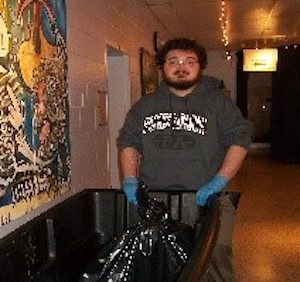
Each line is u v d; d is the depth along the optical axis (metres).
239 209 5.71
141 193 1.98
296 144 10.59
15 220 2.04
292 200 6.27
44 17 2.43
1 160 1.91
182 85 2.16
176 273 1.82
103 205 2.26
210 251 1.19
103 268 1.83
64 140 2.74
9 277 1.56
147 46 6.57
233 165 2.11
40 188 2.33
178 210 2.14
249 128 2.20
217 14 7.30
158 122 2.23
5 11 1.97
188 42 2.15
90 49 3.48
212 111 2.19
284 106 10.82
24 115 2.15
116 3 4.48
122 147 2.32
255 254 3.89
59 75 2.66
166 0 6.13
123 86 5.05
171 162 2.21
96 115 3.64
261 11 7.05
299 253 3.91
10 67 2.01
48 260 1.84
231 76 13.09
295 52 10.68
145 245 1.84
